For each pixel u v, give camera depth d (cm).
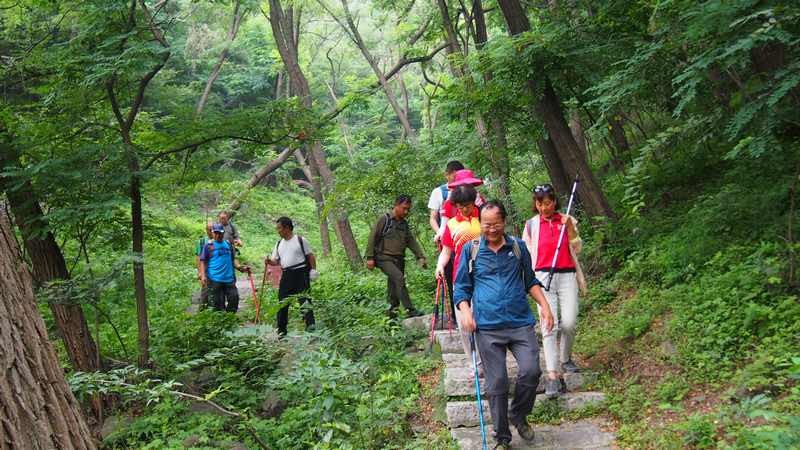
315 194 1989
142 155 799
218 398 679
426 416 583
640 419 502
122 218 834
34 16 846
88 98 759
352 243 1667
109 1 721
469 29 1275
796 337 491
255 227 2600
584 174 870
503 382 471
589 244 847
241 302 1330
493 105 958
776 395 450
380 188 1288
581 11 883
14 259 308
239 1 966
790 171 697
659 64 682
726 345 531
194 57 2580
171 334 820
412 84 2736
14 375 279
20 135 741
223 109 898
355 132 2623
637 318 632
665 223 806
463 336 582
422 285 1117
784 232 616
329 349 705
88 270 723
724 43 547
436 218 738
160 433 622
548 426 529
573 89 941
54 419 290
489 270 483
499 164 1107
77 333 740
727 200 704
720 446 413
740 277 582
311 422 590
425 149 1263
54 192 727
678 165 943
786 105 573
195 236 1944
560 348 588
